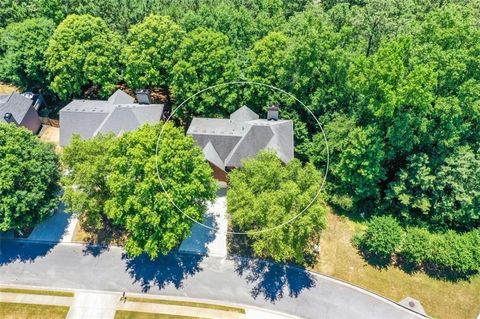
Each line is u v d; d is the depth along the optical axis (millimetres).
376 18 61375
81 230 49719
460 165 48312
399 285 46688
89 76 57594
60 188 48875
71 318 42781
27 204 43656
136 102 60719
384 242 45875
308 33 51906
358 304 45094
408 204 51812
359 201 54219
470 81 45750
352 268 47750
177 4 68938
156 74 57562
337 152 52344
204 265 47188
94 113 54562
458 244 45688
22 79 62875
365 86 46625
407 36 49188
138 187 40188
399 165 53188
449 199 49344
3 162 42719
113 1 66062
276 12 70312
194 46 55812
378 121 48781
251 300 44781
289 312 44094
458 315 44656
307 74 53719
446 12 49000
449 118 46750
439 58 46531
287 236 41406
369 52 63469
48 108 65312
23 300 44031
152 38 57031
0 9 67062
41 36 60375
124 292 44750
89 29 57531
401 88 44281
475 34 46750
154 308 43656
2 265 46750
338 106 55000
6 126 45438
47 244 48562
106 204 42375
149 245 41531
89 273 46250
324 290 45906
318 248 49188
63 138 54719
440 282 47094
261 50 55719
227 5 67562
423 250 45781
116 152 43031
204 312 43562
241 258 47875
